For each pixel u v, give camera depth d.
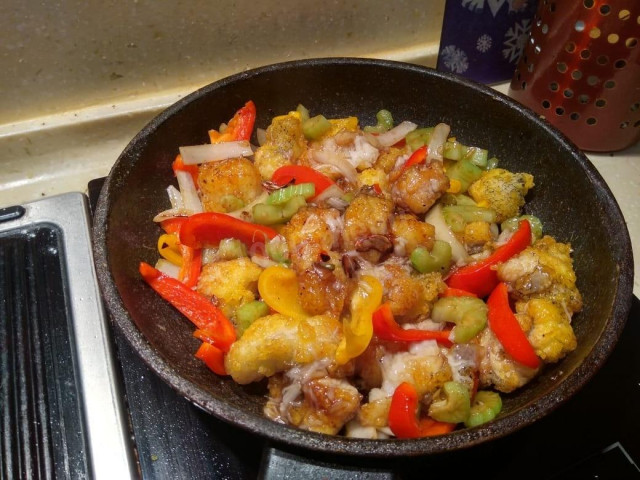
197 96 0.33
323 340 0.26
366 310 0.26
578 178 0.31
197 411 0.29
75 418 0.28
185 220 0.31
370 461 0.22
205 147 0.34
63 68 0.38
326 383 0.25
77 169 0.42
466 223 0.32
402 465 0.25
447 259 0.30
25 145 0.40
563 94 0.38
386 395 0.26
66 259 0.34
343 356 0.25
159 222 0.33
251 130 0.35
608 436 0.28
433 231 0.30
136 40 0.38
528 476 0.27
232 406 0.22
